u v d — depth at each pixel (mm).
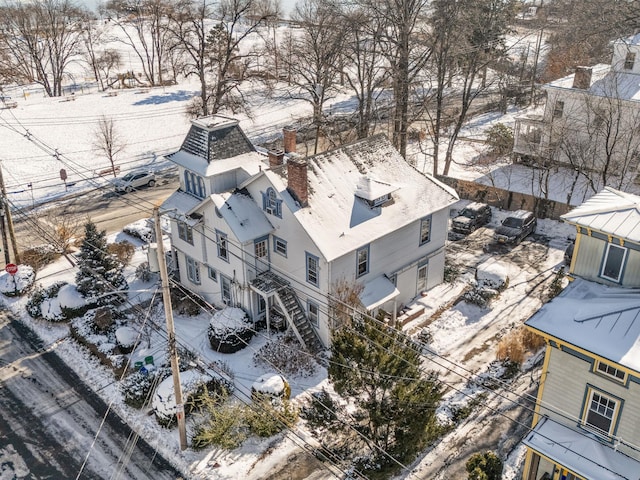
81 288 34438
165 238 42344
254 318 32781
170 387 27203
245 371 29922
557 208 44156
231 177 33500
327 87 59094
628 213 21391
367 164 34000
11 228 38812
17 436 26797
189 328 33312
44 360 31609
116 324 33031
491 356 30828
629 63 49281
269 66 83875
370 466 23844
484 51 61812
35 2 108000
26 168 55875
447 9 47000
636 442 19906
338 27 59938
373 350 22141
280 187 30266
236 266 31938
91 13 133500
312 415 24562
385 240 32062
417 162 55469
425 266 35562
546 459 22125
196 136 33562
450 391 28297
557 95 49594
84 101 77875
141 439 26547
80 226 44375
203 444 25484
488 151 56938
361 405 23016
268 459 25250
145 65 99250
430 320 33844
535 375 29344
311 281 30703
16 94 83438
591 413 20828
